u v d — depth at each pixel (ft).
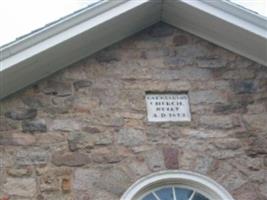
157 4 34.91
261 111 34.37
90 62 34.76
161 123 33.53
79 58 34.55
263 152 33.22
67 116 33.14
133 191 31.50
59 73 34.24
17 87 33.30
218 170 32.50
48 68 33.68
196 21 35.32
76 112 33.30
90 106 33.50
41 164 31.81
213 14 34.40
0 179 31.22
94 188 31.45
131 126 33.22
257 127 33.86
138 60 35.14
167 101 34.24
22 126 32.63
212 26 35.12
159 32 36.11
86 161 32.09
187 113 34.01
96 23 33.32
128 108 33.71
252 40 34.78
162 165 32.35
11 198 30.81
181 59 35.42
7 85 32.73
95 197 31.22
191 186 32.27
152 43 35.73
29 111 33.06
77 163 31.99
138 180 31.83
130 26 35.06
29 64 32.55
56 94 33.65
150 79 34.65
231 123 33.86
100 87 34.12
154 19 36.01
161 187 32.19
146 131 33.19
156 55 35.40
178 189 32.22
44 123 32.83
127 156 32.42
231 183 32.19
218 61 35.60
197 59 35.55
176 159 32.58
